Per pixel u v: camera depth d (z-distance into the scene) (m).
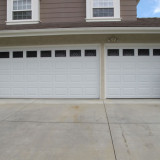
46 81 7.31
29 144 3.09
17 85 7.44
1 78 7.50
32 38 7.22
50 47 7.24
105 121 4.27
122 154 2.73
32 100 6.88
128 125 3.98
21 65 7.39
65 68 7.23
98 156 2.67
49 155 2.71
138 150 2.85
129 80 7.05
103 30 6.46
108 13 8.12
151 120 4.32
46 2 8.46
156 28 6.27
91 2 8.08
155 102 6.29
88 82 7.16
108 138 3.31
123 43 6.91
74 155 2.71
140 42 6.88
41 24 7.86
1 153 2.79
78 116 4.69
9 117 4.65
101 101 6.54
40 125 4.03
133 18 8.26
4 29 7.17
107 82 7.07
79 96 7.21
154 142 3.13
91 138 3.32
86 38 7.01
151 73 7.00
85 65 7.14
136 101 6.49
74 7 8.38
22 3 8.39
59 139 3.28
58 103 6.27
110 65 7.05
